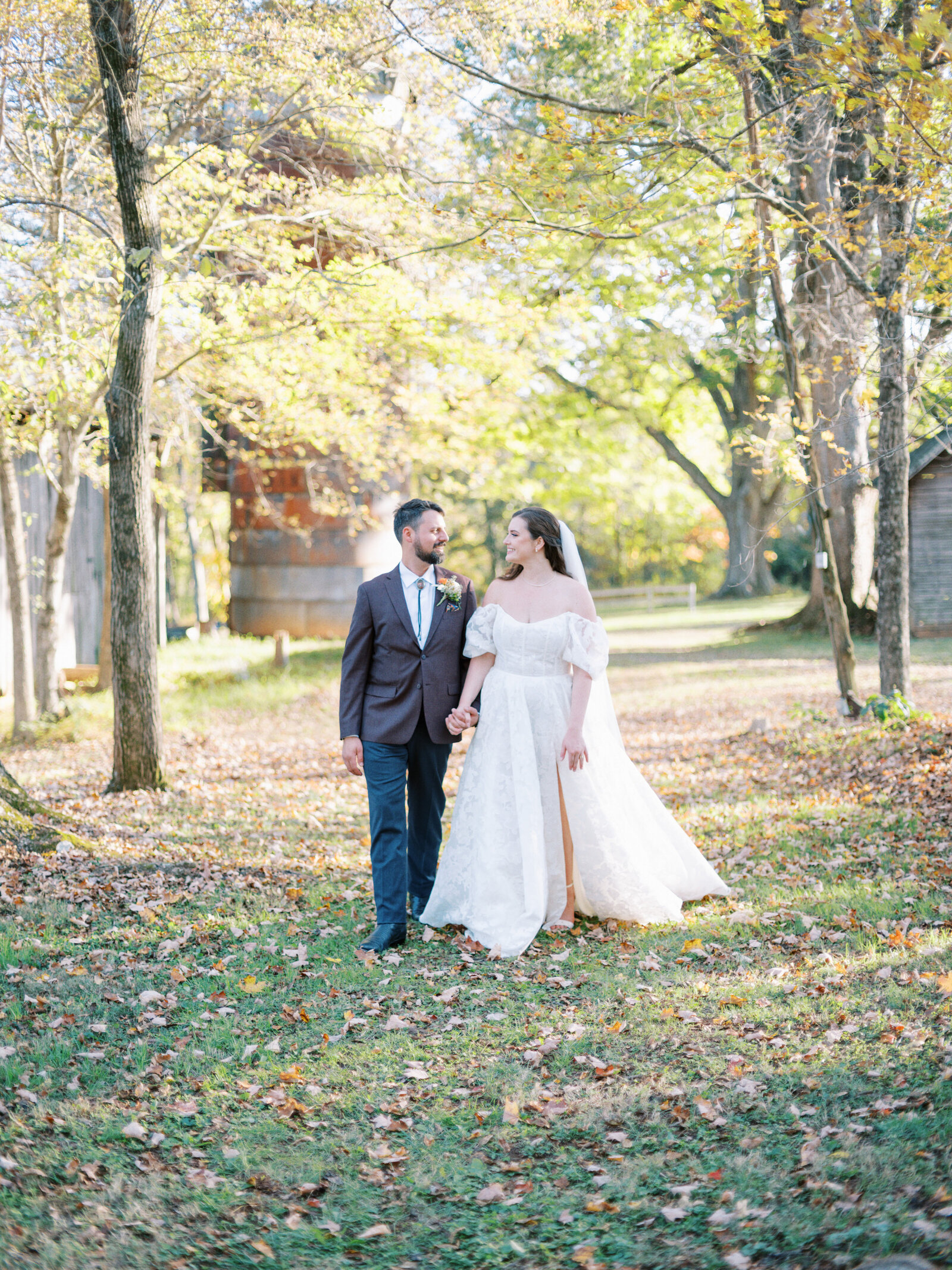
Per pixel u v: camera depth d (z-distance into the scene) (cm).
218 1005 407
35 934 472
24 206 975
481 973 438
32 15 901
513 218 699
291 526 2225
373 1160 296
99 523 1939
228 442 1822
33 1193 272
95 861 600
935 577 2094
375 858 481
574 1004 402
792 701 1356
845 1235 241
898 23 678
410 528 489
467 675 503
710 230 1014
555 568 501
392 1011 401
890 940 446
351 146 1088
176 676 1712
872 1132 290
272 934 494
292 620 2283
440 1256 252
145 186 823
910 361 880
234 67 926
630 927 496
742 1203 260
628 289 1236
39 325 884
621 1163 289
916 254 693
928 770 796
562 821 504
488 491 2803
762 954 448
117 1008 399
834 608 1087
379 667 488
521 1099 326
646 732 1270
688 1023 377
